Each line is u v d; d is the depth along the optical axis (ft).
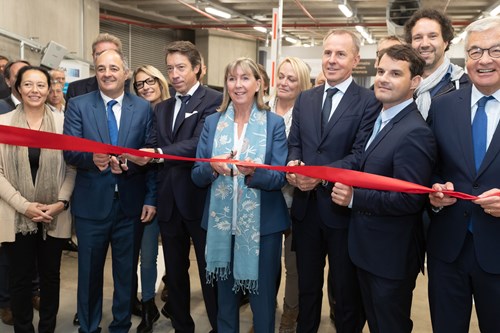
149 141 8.22
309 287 7.63
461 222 5.67
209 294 8.02
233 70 6.98
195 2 27.22
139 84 10.25
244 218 6.86
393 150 5.93
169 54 7.98
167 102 8.32
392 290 6.07
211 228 7.06
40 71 7.89
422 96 7.48
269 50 31.96
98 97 7.94
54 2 20.74
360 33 35.14
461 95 5.91
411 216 6.09
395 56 5.92
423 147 5.77
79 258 8.02
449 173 5.86
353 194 6.15
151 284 9.42
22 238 7.84
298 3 27.63
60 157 8.04
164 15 32.86
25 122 7.86
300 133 7.44
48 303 8.28
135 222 8.24
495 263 5.45
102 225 7.91
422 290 12.03
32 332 8.17
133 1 28.89
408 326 6.32
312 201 7.36
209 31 35.91
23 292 7.98
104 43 9.00
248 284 6.90
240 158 6.91
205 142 7.30
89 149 6.04
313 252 7.53
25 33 18.21
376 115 6.92
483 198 5.18
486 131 5.64
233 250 7.20
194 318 9.97
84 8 24.22
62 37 21.79
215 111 8.01
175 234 8.04
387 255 6.06
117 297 8.39
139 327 9.21
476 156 5.65
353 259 6.38
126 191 8.01
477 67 5.46
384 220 6.09
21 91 7.81
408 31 7.94
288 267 9.30
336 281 7.18
